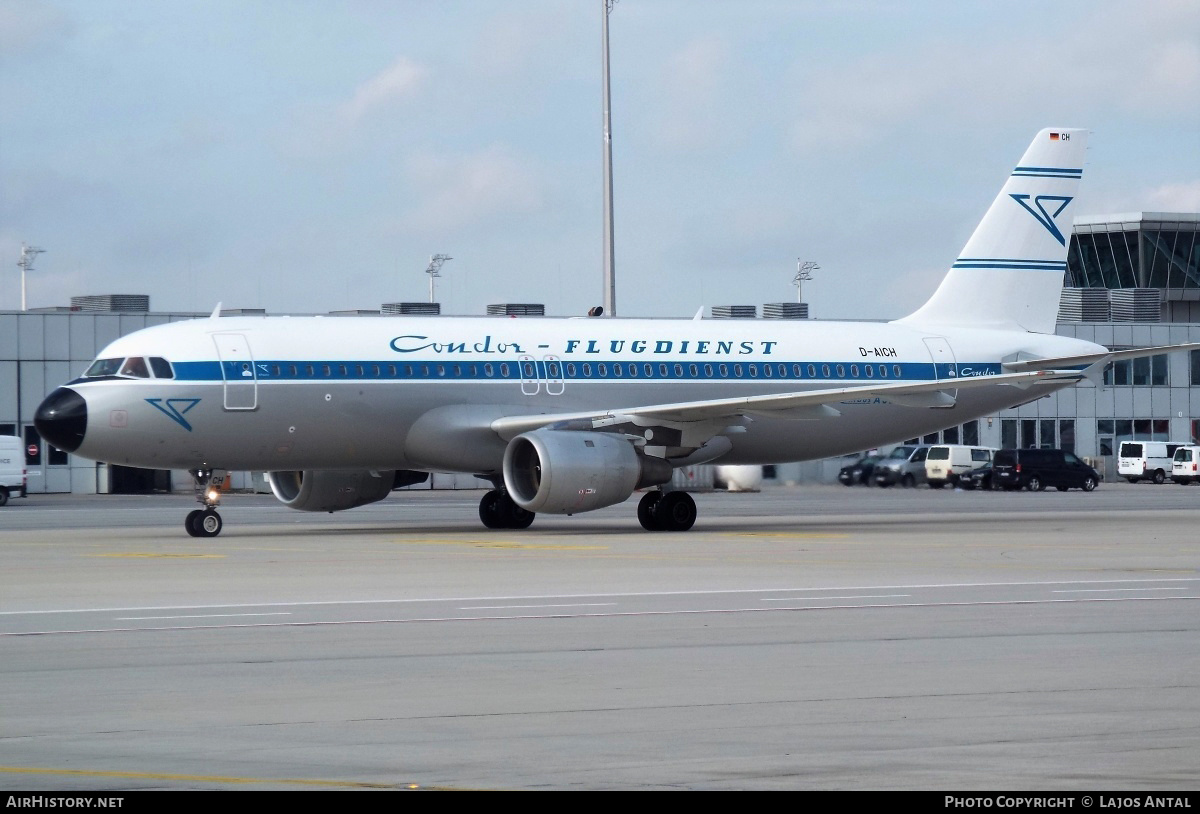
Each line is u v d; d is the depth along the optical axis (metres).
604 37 99.31
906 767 17.92
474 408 63.56
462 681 24.05
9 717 21.16
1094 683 23.67
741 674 24.64
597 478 59.88
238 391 59.47
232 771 17.84
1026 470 127.38
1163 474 147.12
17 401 123.56
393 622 31.58
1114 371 153.38
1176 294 181.88
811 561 47.44
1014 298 76.31
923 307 75.38
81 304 133.38
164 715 21.30
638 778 17.41
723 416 63.84
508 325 65.75
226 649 27.70
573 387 65.50
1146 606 34.38
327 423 61.06
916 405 64.00
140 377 58.72
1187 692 22.86
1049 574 42.66
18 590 38.34
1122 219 180.50
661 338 68.19
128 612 33.47
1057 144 76.75
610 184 99.88
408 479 69.44
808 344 71.12
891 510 87.88
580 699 22.42
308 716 21.19
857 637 29.03
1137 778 17.31
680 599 35.84
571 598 36.09
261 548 54.00
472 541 57.75
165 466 60.22
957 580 40.72
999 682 23.78
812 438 71.12
